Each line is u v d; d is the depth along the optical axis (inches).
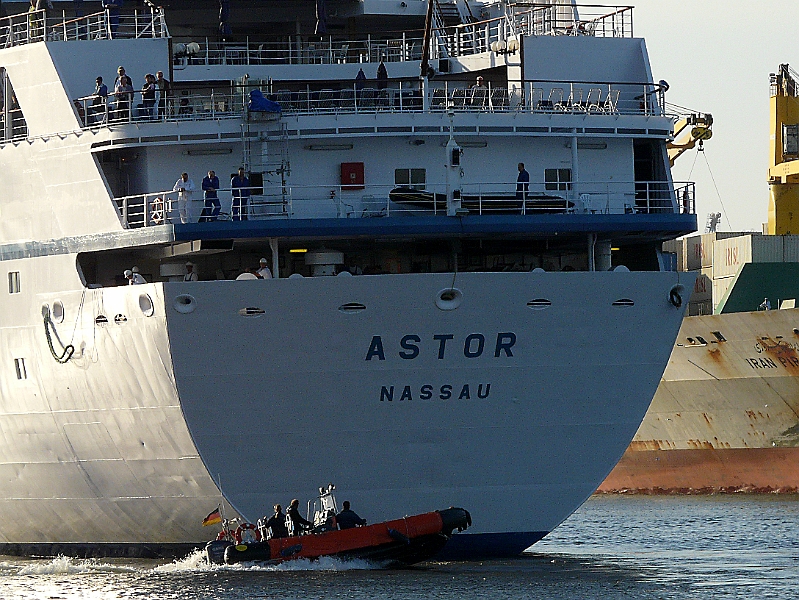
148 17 6151.6
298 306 5167.3
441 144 5590.6
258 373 5236.2
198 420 5290.4
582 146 5733.3
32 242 5826.8
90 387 5639.8
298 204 5516.7
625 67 6038.4
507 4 6481.3
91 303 5526.6
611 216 5452.8
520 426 5433.1
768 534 7027.6
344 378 5265.8
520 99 5940.0
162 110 5708.7
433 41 6368.1
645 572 5570.9
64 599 5017.2
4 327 6008.9
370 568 5334.6
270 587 5039.4
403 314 5211.6
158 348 5255.9
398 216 5398.6
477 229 5349.4
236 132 5467.5
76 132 5659.5
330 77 6318.9
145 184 5551.2
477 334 5295.3
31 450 6058.1
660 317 5457.7
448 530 5300.2
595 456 5531.5
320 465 5359.3
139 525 5846.5
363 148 5556.1
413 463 5393.7
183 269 5531.5
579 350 5403.5
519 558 5684.1
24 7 6914.4
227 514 5433.1
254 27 6904.5
